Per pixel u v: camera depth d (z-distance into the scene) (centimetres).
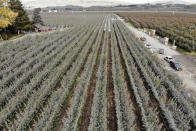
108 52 2861
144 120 1161
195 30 4447
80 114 1229
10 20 3762
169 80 1753
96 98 1343
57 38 3516
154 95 1534
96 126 1114
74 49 2675
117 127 1157
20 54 2395
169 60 2417
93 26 5919
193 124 1194
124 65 2283
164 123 1234
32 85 1535
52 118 1138
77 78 1833
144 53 2597
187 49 3130
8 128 1064
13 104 1266
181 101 1396
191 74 2045
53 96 1372
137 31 5309
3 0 3538
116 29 5181
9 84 1692
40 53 2477
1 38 3684
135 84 1697
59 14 12988
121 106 1319
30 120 1188
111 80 1839
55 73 1816
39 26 5719
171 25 5728
